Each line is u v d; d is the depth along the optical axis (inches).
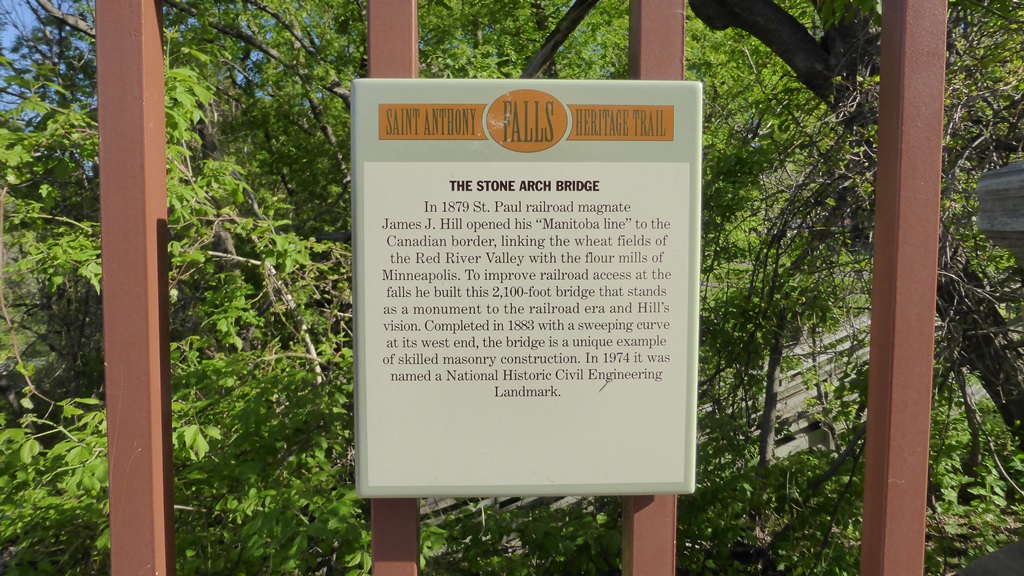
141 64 57.6
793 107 162.7
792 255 152.2
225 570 126.3
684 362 58.0
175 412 137.2
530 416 57.8
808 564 146.0
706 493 149.6
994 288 133.3
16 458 118.0
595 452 58.2
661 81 56.9
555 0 373.4
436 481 57.6
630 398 58.1
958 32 130.8
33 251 141.5
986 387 150.9
